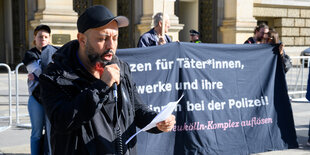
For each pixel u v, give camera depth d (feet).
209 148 14.73
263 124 15.89
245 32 55.31
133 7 52.90
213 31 57.41
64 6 42.78
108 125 6.20
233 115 15.29
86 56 6.07
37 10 43.96
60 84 5.86
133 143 6.72
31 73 12.82
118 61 6.57
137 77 13.67
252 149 15.58
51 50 12.86
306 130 20.49
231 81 15.31
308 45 68.49
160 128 6.72
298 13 66.64
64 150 6.06
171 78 14.21
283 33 65.77
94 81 6.10
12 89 34.19
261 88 15.93
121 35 55.83
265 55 16.08
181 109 14.38
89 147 5.98
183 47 14.42
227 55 15.26
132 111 6.74
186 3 65.26
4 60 65.67
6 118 23.08
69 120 5.56
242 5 54.90
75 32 42.98
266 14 63.41
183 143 14.40
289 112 16.44
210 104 14.87
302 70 31.81
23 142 17.67
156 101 13.96
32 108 13.00
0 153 15.83
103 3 64.13
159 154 13.99
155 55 13.94
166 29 17.21
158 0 48.55
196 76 14.65
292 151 16.44
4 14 64.49
